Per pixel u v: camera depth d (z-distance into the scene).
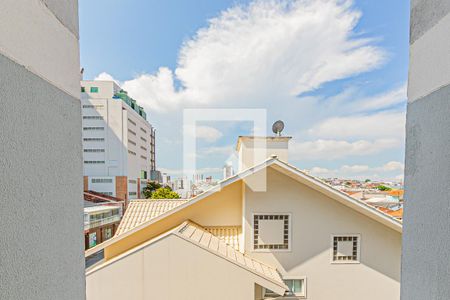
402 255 1.11
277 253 5.45
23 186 0.80
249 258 5.26
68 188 1.09
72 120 1.15
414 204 1.03
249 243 5.41
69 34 1.14
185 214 5.90
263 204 5.50
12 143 0.75
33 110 0.86
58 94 1.03
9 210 0.74
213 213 5.94
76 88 1.20
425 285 0.94
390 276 5.49
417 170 1.01
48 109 0.95
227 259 4.32
